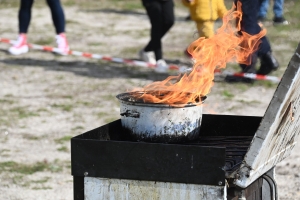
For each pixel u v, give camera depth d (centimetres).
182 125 341
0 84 916
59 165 593
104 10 1684
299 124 356
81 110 786
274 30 1090
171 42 1244
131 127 345
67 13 1625
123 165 311
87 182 319
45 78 956
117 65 1049
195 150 299
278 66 892
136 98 353
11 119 744
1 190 527
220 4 817
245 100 821
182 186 305
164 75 968
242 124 402
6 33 1342
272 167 362
